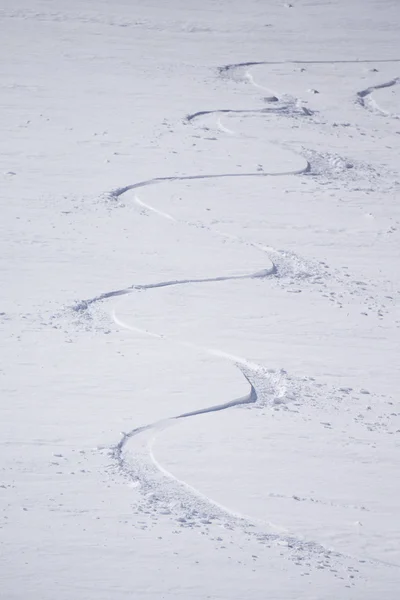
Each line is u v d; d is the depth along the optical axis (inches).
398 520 920.9
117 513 888.3
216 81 3415.4
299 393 1266.0
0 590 716.0
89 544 812.0
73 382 1243.2
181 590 737.6
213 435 1111.6
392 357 1413.6
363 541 871.7
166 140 2620.6
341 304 1630.2
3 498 904.3
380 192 2326.5
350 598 750.5
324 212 2138.3
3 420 1109.7
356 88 3472.0
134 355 1355.8
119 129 2696.9
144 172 2327.8
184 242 1887.3
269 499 949.8
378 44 4291.3
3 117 2738.7
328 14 4788.4
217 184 2282.2
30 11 4335.6
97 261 1747.0
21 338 1384.1
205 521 888.3
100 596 717.9
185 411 1175.6
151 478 989.8
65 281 1636.3
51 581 737.0
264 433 1127.6
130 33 4111.7
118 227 1950.1
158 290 1628.9
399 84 3585.1
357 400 1254.3
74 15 4338.1
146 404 1189.1
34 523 849.5
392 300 1670.8
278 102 3179.1
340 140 2780.5
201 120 2881.4
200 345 1407.5
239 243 1903.3
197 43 4037.9
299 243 1931.6
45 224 1930.4
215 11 4665.4
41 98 2984.7
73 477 969.5
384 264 1851.6
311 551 844.0
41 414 1135.6
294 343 1440.7
